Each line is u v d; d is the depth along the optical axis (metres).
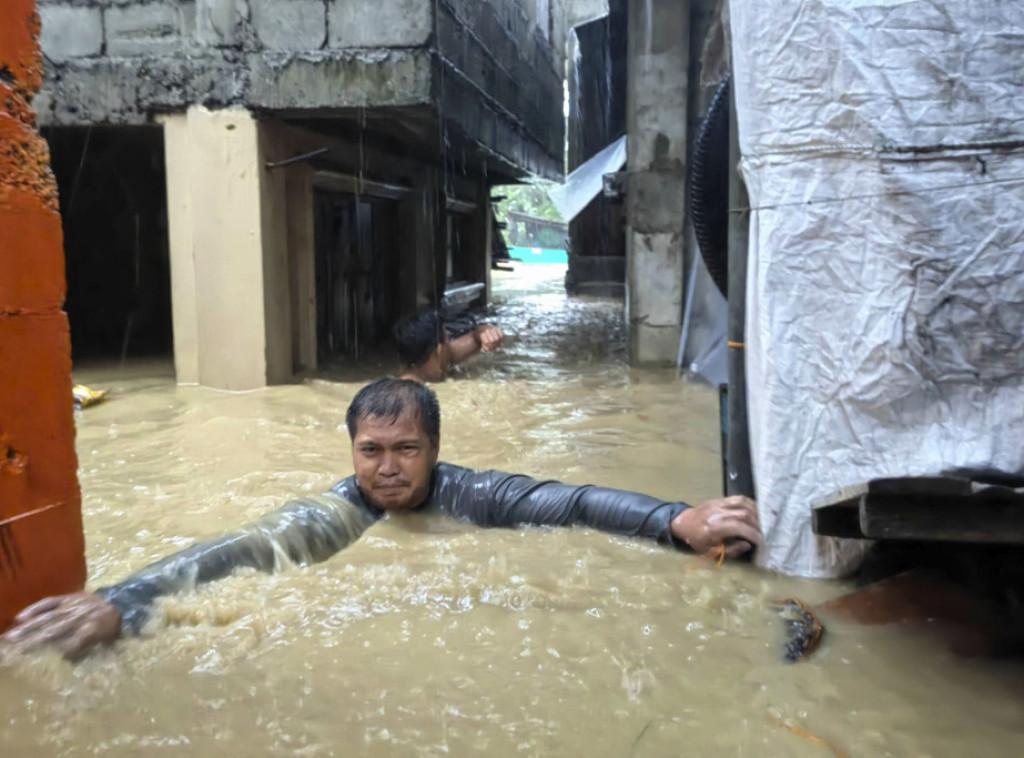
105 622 2.87
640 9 9.14
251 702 2.49
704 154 4.85
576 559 3.62
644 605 3.16
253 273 8.25
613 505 3.97
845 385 3.29
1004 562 3.29
